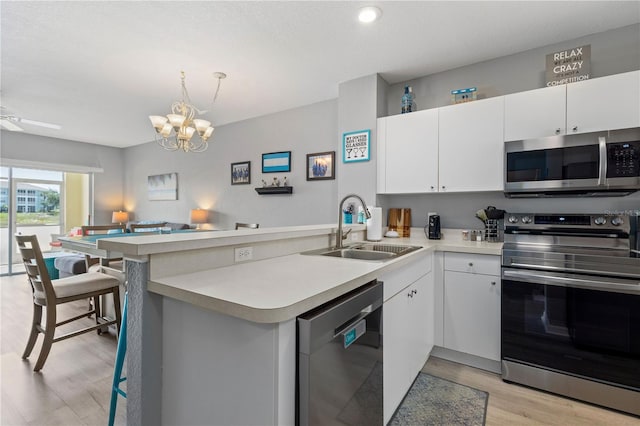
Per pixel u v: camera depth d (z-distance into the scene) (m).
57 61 2.73
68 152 5.93
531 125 2.21
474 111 2.43
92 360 2.31
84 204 6.34
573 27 2.21
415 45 2.45
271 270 1.31
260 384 0.87
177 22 2.16
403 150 2.75
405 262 1.68
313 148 3.85
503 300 2.06
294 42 2.41
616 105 1.95
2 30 2.25
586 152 1.96
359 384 1.17
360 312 1.21
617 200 2.20
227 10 2.03
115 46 2.48
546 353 1.92
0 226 5.30
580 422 1.66
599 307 1.78
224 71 2.92
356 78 3.05
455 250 2.27
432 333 2.32
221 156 4.86
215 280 1.12
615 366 1.74
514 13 2.05
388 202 3.14
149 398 1.11
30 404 1.79
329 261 1.54
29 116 4.35
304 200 3.94
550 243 2.23
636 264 1.70
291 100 3.72
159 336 1.13
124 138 5.77
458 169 2.49
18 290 4.22
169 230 3.62
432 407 1.79
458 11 2.03
